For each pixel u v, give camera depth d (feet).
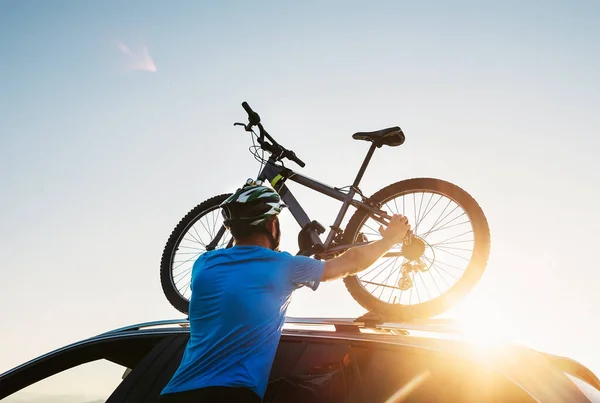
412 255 10.60
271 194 6.80
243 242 6.76
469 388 6.35
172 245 12.79
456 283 10.77
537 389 6.06
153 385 7.97
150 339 8.71
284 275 6.48
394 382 6.79
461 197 11.04
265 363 6.27
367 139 11.86
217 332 6.23
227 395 5.96
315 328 7.97
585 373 6.93
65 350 8.97
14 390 8.79
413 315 10.79
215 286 6.38
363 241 11.47
